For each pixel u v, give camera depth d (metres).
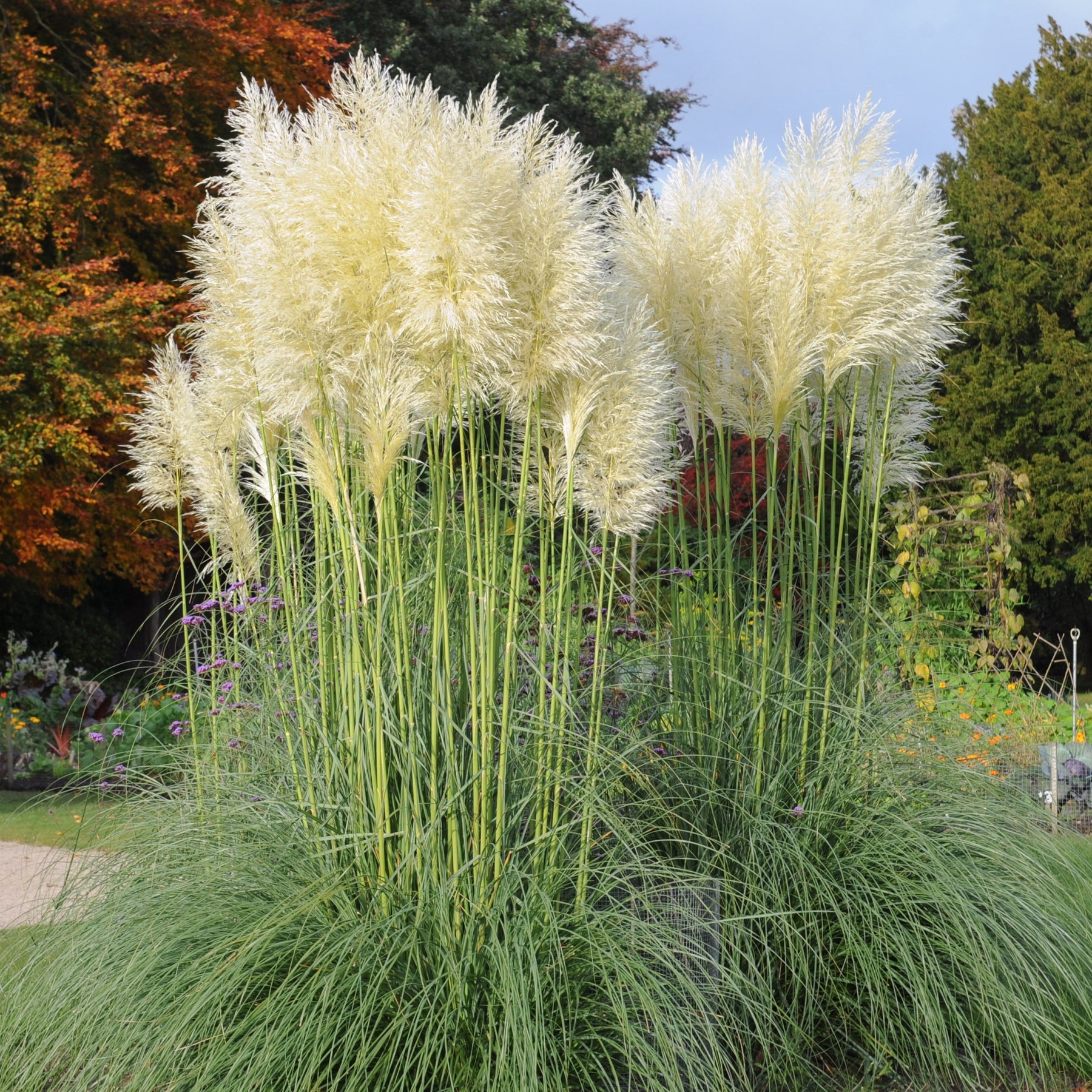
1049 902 4.03
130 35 13.09
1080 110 17.05
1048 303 16.72
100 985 3.39
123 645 16.44
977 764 4.93
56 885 4.74
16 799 8.84
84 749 10.02
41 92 12.81
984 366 16.55
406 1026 3.15
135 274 14.31
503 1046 2.95
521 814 3.51
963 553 10.19
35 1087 3.34
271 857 3.67
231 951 3.30
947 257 4.79
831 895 3.79
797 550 4.94
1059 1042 3.76
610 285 3.90
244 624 4.83
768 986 3.63
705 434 5.08
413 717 3.46
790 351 4.47
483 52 18.30
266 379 3.77
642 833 3.93
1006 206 16.88
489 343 3.50
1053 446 16.38
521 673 3.96
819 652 4.75
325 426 3.79
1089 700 11.76
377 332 3.54
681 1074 3.20
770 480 4.53
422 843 3.38
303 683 4.05
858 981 3.75
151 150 12.73
